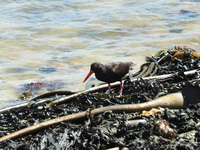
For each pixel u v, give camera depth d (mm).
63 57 17203
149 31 20547
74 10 24562
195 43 18469
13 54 17688
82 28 21156
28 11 24250
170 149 6039
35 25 21719
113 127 6953
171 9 24500
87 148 6355
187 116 7219
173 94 7992
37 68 16031
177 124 7074
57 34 20391
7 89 13875
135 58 16688
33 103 8531
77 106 8414
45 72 15562
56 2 25906
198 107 7641
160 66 11602
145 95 8734
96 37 19922
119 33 20328
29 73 15500
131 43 18672
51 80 14711
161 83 10008
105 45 18594
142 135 6605
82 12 24125
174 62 11789
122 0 26688
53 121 7129
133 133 6641
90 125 7105
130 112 7562
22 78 15008
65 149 6301
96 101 8758
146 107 7652
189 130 6770
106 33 20406
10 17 23094
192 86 8023
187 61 11477
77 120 7285
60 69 15867
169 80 10086
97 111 7449
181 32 20188
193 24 21625
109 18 22797
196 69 10562
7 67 16109
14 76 15203
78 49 18234
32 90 13805
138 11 24031
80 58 16969
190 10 24344
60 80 14672
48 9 24672
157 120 6957
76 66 16141
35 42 19188
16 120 7938
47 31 20797
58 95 9781
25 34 20281
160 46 18125
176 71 10977
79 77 14875
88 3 25922
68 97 9047
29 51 18156
